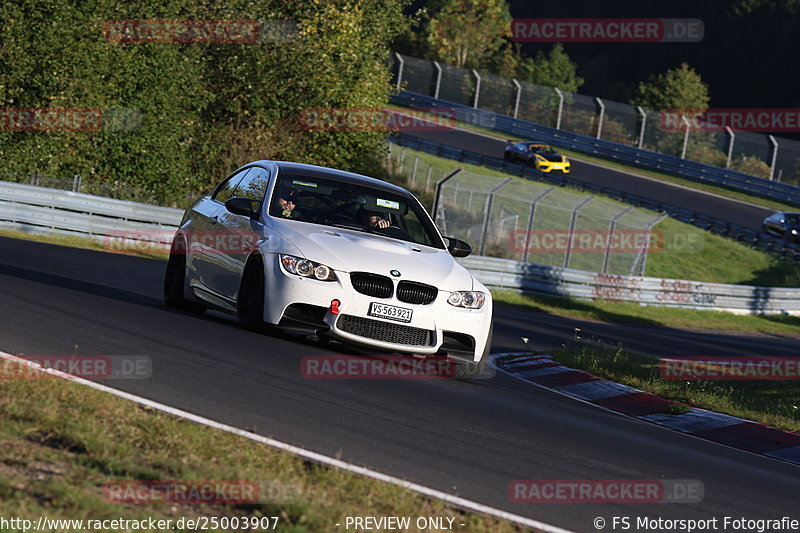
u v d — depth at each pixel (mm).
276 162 35281
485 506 16844
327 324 29656
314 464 17328
